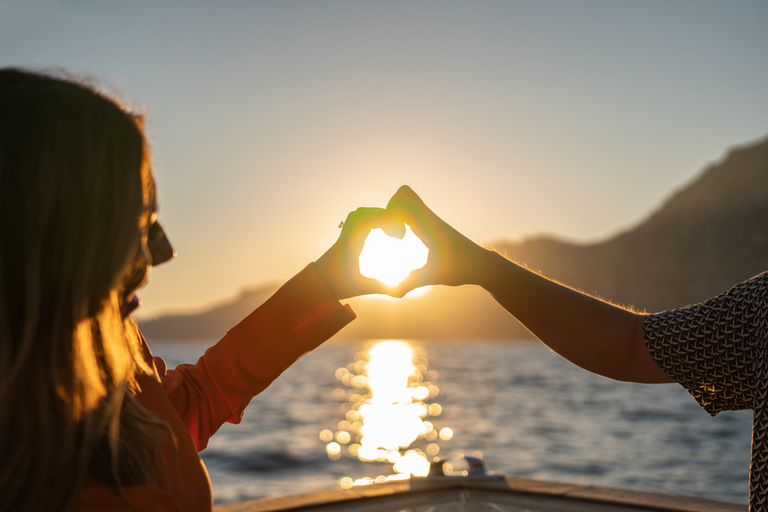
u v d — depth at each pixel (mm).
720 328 853
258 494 14000
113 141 514
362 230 787
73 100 511
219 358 762
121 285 565
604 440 20984
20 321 475
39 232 474
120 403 483
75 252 483
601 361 927
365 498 1917
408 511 1813
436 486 2018
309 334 768
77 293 476
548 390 44812
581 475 15086
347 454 19781
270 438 23641
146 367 599
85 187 490
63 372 470
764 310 803
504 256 935
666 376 922
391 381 61938
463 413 31500
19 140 486
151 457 514
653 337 904
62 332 474
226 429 26625
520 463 17109
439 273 862
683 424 24531
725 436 20781
